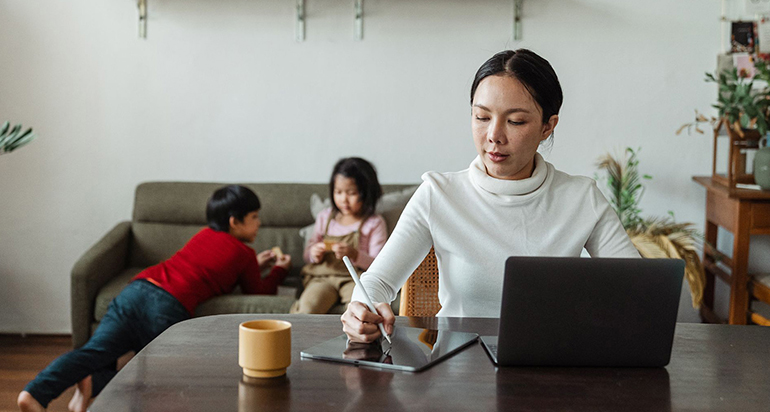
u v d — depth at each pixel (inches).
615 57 126.5
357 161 110.1
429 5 127.0
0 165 130.8
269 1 127.9
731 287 109.7
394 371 41.9
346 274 107.0
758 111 107.2
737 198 105.3
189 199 124.3
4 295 133.4
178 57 129.3
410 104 129.3
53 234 132.6
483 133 55.2
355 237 109.0
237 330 50.3
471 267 58.9
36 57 128.9
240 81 129.7
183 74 129.6
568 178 61.6
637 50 126.2
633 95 127.0
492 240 58.8
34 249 132.8
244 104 130.3
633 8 125.4
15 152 130.8
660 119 127.2
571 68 127.2
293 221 123.2
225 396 37.7
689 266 111.0
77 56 129.0
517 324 41.8
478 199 59.8
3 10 127.7
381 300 54.7
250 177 131.9
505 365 43.0
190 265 99.1
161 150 131.3
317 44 128.6
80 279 105.8
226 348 46.1
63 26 128.4
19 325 133.9
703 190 128.0
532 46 126.8
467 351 45.9
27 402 83.4
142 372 41.4
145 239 123.9
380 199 116.4
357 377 40.8
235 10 128.3
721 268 124.6
